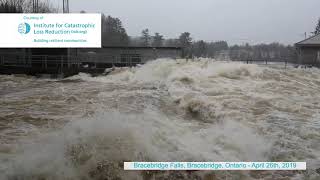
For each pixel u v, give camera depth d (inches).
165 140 315.6
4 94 702.5
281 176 289.0
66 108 529.3
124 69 1072.8
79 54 1300.4
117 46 1375.5
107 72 1098.7
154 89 695.7
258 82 759.1
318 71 984.9
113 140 287.7
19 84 904.9
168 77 823.1
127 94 635.5
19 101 598.5
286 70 935.0
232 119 448.1
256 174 291.3
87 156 269.9
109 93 658.8
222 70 827.4
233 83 734.5
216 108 494.6
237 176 283.0
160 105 539.8
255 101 555.5
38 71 1128.8
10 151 309.6
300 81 812.0
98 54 1315.2
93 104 556.7
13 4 1833.2
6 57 1224.8
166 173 268.8
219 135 362.0
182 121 449.1
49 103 574.9
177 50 1381.6
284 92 668.1
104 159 267.9
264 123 432.5
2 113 494.3
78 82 900.0
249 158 317.1
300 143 362.9
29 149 302.5
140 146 287.0
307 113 495.8
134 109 509.7
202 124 433.1
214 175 278.5
